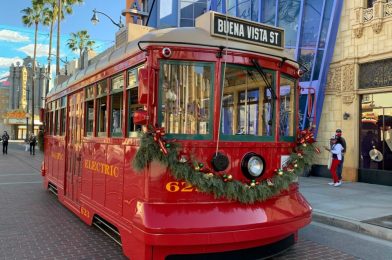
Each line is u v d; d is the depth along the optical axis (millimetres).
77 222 7660
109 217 5652
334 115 14961
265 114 5148
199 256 4438
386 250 6188
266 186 4836
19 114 72875
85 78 7344
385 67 13359
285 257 5684
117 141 5520
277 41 5395
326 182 13625
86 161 7027
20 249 5957
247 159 4836
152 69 4504
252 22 5137
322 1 15227
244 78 4957
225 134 4789
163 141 4418
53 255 5684
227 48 4785
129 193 4996
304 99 14383
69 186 8359
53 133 10586
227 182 4605
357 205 9367
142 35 5359
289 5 16516
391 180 12914
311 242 6551
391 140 13250
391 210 8773
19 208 9031
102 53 7625
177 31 4703
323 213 8438
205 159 4641
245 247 4562
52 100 10836
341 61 14680
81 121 7586
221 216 4422
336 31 14914
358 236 7062
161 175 4492
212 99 4727
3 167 19594
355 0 14203
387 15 13164
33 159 25859
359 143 14242
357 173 14062
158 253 4371
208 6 22359
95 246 6113
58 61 30188
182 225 4238
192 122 4668
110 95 6020
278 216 4734
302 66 5859
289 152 5430
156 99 4516
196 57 4668
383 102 13531
